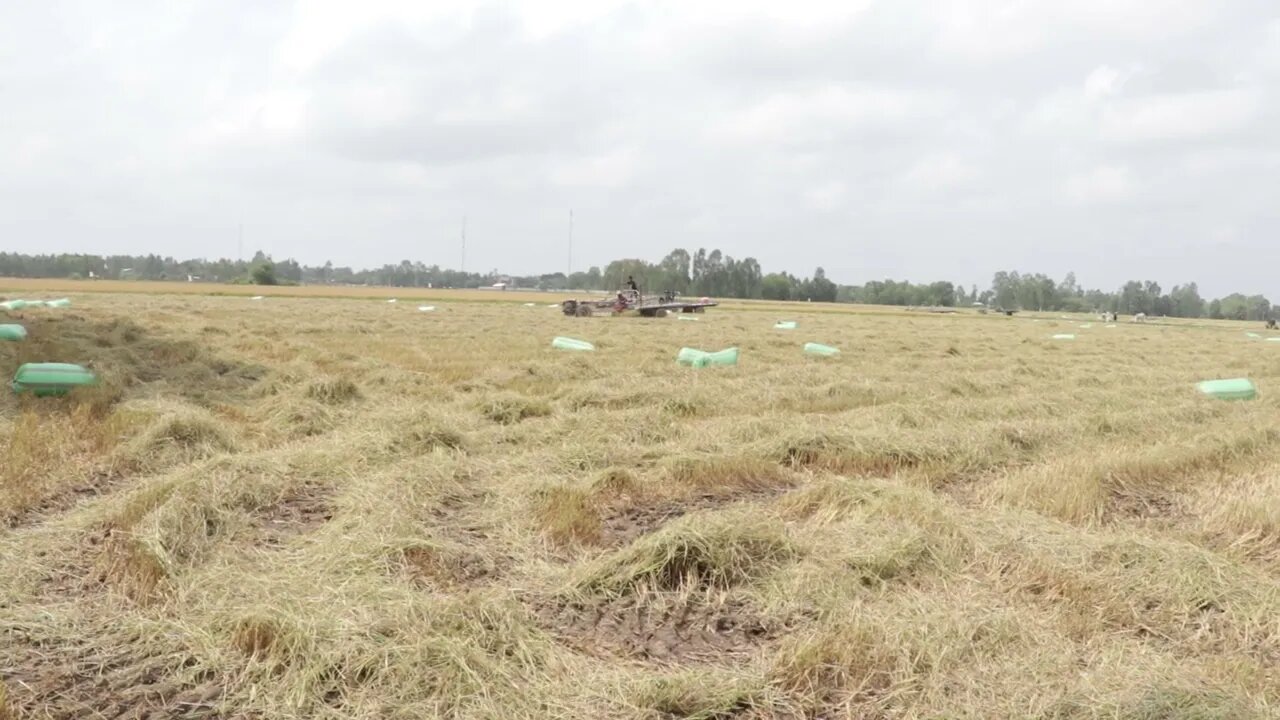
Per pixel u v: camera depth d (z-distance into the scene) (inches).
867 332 1148.5
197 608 165.3
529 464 293.7
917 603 173.8
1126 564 198.1
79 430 307.4
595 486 260.4
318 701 135.9
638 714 134.6
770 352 732.0
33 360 465.4
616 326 1082.1
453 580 189.6
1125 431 388.8
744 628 171.5
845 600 175.6
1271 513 235.5
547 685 143.1
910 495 239.6
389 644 148.4
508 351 700.0
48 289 2172.7
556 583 190.2
